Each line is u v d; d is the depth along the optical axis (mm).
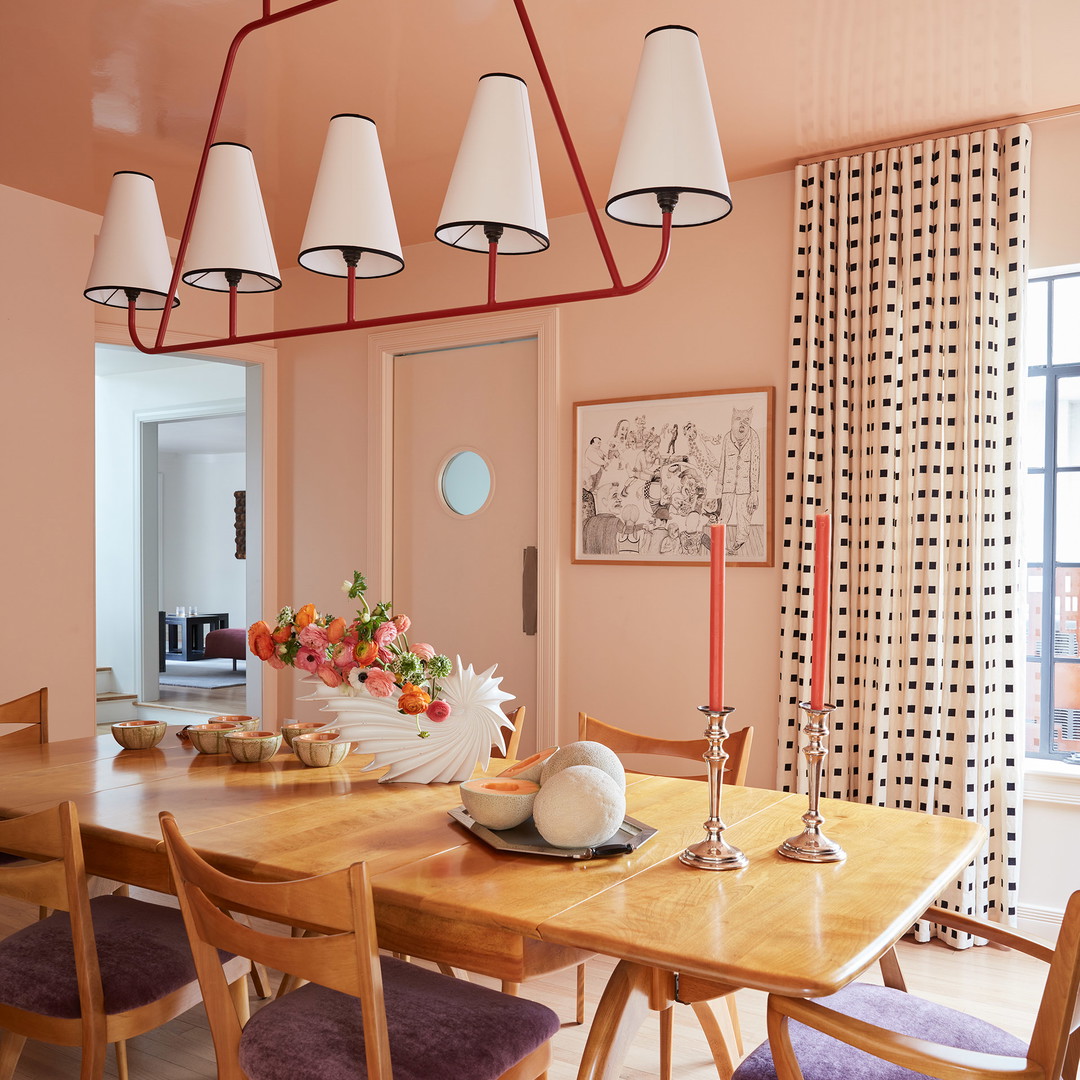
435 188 3973
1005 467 3316
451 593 4648
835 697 3488
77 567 4184
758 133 3426
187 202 4137
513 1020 1671
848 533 3527
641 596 4039
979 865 3250
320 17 2707
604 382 4145
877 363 3467
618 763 1839
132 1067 2480
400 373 4805
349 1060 1521
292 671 5090
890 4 2631
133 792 2176
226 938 1501
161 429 9758
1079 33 2762
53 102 3223
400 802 2084
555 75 3023
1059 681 3541
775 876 1598
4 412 3928
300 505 5066
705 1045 2609
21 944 1967
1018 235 3283
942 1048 1340
